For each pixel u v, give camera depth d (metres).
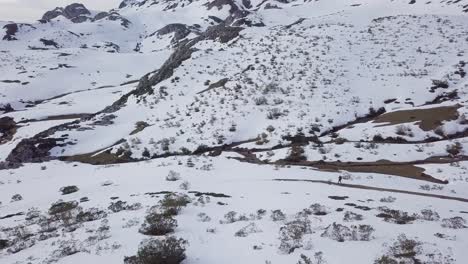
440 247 15.72
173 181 44.47
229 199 30.17
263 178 44.41
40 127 107.25
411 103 73.25
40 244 20.58
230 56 117.94
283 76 90.12
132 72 184.62
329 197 30.31
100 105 130.00
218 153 65.50
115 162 68.75
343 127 68.94
